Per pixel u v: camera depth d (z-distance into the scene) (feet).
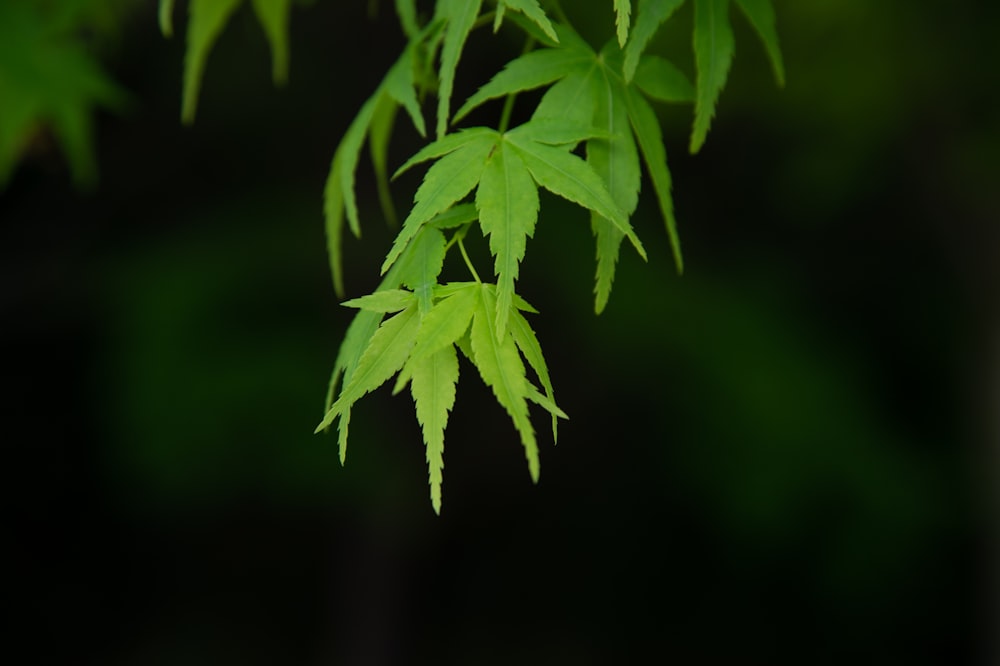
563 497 37.22
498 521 37.68
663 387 28.78
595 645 39.14
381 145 7.13
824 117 20.45
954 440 30.86
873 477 27.99
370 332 4.90
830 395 28.53
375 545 36.27
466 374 33.58
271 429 27.09
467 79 27.50
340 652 37.42
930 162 21.74
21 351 34.96
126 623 39.22
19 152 13.80
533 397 4.44
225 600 39.96
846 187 23.49
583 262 26.91
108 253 32.01
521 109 26.84
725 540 33.96
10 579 37.93
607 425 34.55
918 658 34.88
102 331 32.12
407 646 37.50
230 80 31.71
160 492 29.27
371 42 30.99
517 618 39.24
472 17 5.23
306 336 27.86
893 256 33.40
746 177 31.89
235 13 29.89
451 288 4.70
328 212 6.70
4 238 31.99
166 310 27.58
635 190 5.40
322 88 31.89
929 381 34.65
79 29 13.01
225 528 38.99
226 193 33.19
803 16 17.02
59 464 36.86
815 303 33.14
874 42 17.85
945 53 18.26
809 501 28.17
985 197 22.44
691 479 29.71
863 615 34.86
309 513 36.32
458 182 4.85
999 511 25.80
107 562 39.09
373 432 29.35
